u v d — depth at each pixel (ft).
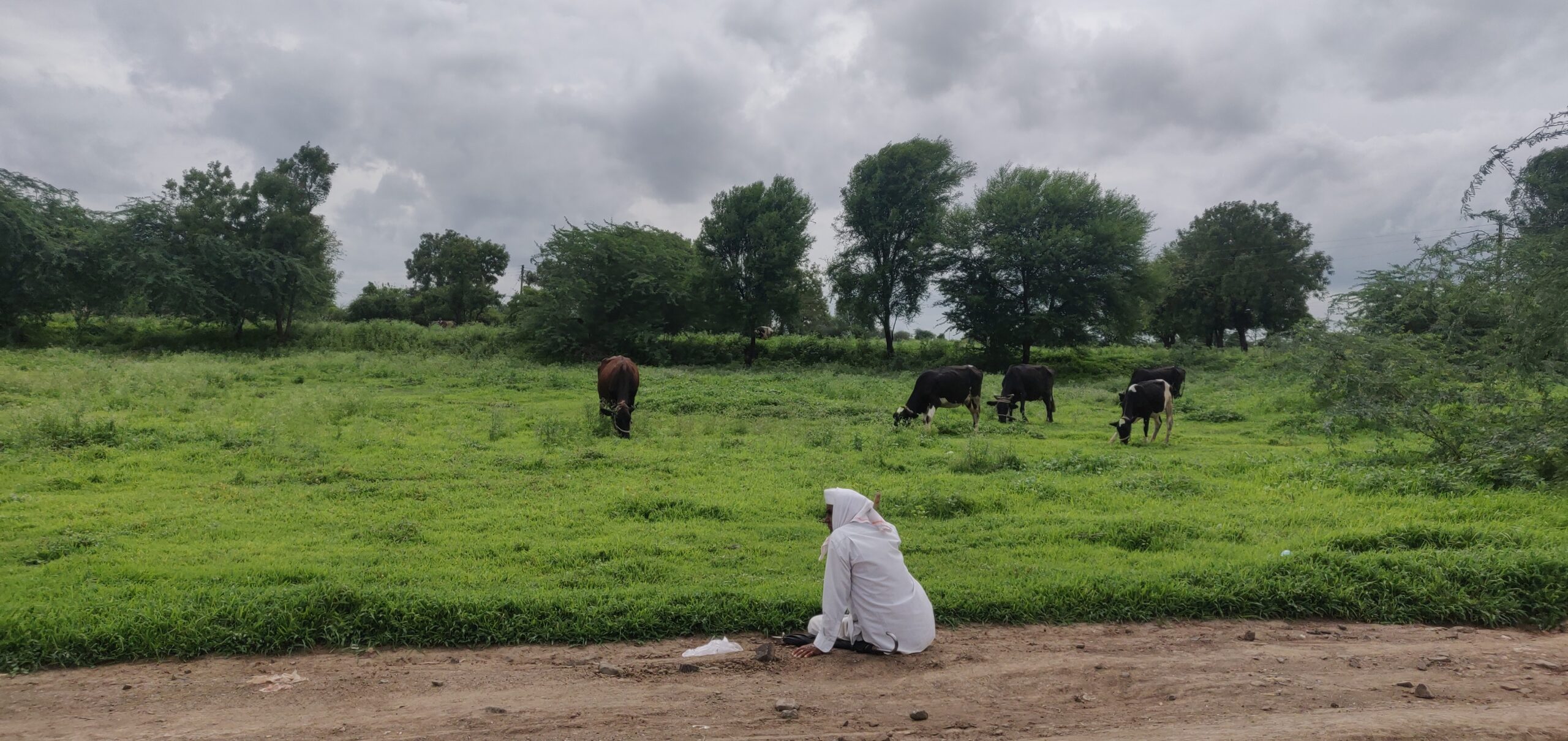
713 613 19.25
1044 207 127.75
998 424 60.54
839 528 17.74
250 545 25.18
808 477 36.91
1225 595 20.75
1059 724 13.88
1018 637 18.94
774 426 54.75
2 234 102.22
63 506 29.71
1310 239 170.91
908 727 13.82
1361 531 25.68
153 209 114.21
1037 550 25.35
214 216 118.01
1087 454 44.88
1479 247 37.78
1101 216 127.95
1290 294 168.76
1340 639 19.01
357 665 17.04
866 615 17.46
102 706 14.80
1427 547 24.14
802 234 134.92
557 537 26.94
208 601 19.40
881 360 136.56
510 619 18.78
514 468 38.24
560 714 14.40
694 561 24.18
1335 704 14.74
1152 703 14.85
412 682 16.06
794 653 17.31
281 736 13.48
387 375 86.94
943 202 138.41
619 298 122.21
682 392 70.95
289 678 16.25
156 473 35.32
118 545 24.95
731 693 15.43
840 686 15.79
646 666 16.83
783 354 139.44
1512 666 16.85
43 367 77.61
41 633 17.21
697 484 35.68
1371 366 41.55
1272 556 23.52
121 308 120.88
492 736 13.50
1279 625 20.07
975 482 36.19
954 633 19.21
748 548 25.70
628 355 125.70
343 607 18.71
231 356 105.70
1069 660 17.26
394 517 29.04
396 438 45.68
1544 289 33.09
